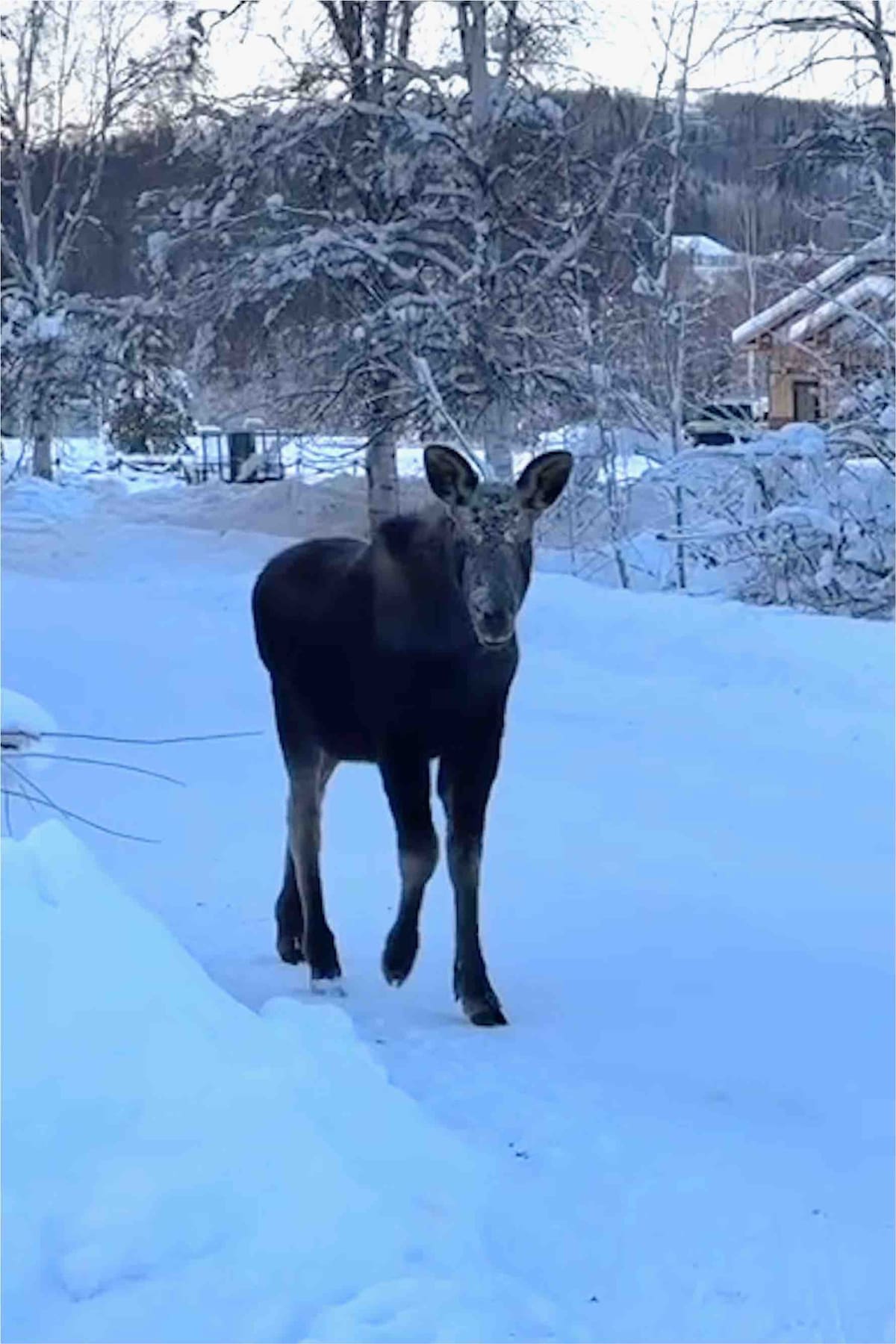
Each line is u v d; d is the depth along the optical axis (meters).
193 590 19.53
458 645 6.32
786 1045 6.00
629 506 22.84
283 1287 3.65
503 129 24.47
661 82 22.97
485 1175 4.57
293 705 7.03
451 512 6.20
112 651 15.36
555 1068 5.76
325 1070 4.52
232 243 25.84
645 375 23.61
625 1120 5.24
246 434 32.28
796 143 20.97
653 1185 4.72
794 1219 4.55
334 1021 5.06
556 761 11.08
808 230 24.53
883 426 19.67
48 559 23.19
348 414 25.72
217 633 16.47
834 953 7.07
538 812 9.64
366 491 28.86
